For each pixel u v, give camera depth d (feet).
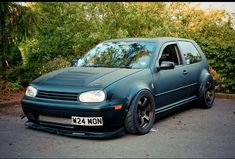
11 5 28.43
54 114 16.79
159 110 19.57
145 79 18.42
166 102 20.31
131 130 17.40
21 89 31.71
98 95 16.26
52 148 15.81
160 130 18.97
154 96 18.93
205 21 35.12
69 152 15.30
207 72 25.18
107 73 18.02
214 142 16.98
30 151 15.46
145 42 21.04
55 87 17.08
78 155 14.94
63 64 31.50
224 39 33.22
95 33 31.99
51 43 35.04
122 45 21.39
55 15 35.42
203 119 21.72
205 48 30.63
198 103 24.57
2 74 33.37
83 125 16.35
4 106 25.08
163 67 19.58
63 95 16.72
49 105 16.74
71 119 16.48
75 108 16.17
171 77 20.63
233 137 17.88
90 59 21.18
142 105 17.94
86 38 33.06
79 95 16.38
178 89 21.38
